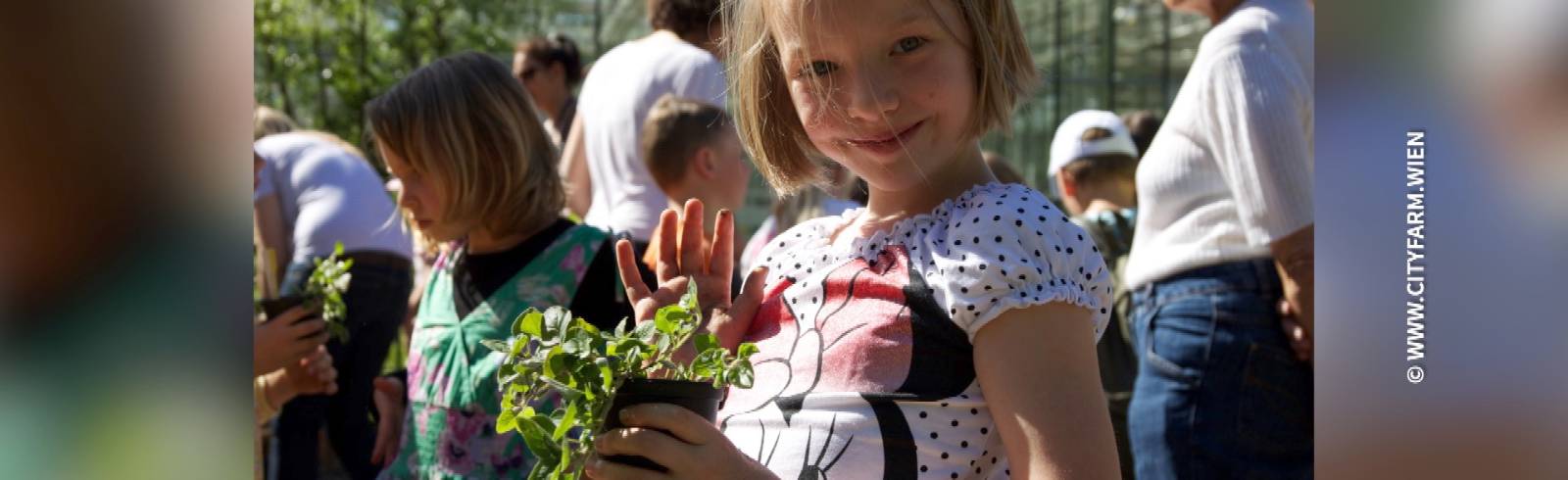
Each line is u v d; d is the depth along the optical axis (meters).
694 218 1.51
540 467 1.19
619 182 3.72
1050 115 12.39
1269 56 2.78
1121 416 3.62
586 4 11.10
